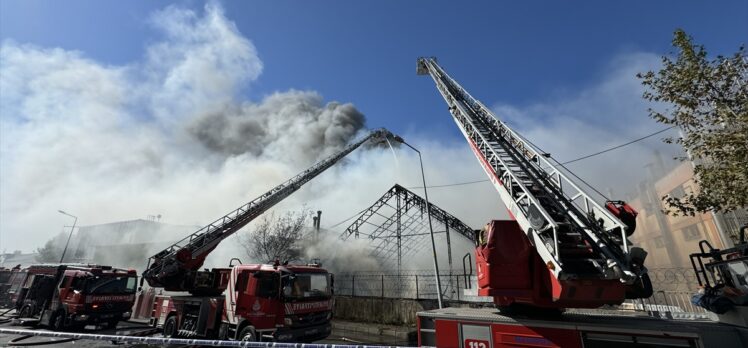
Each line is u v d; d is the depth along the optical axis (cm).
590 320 496
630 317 545
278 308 1063
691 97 842
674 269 1233
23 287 1961
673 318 571
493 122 1455
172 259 1677
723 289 493
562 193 779
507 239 562
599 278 468
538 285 532
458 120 1769
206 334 1195
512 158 1049
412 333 1458
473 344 529
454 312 587
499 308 607
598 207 600
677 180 2177
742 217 1233
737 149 732
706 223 2019
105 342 1329
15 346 1228
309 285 1170
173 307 1375
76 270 1688
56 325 1606
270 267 1147
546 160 904
